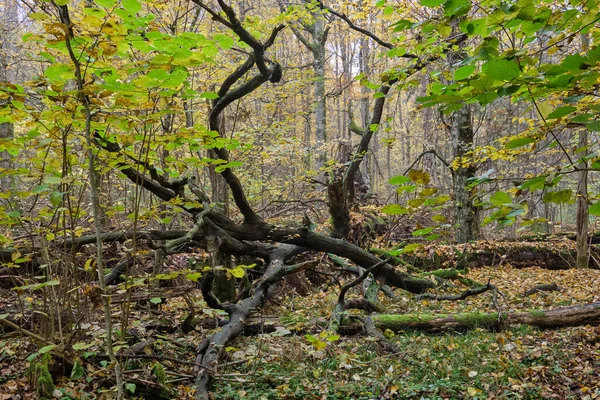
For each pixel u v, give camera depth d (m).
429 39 3.90
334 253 7.66
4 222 3.55
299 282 8.89
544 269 11.23
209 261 7.44
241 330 5.69
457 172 11.75
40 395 3.56
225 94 6.31
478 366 5.17
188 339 5.53
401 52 4.32
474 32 2.01
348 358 4.91
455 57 7.15
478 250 10.97
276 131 9.09
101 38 2.64
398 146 32.06
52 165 3.51
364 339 5.84
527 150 5.29
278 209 13.41
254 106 15.26
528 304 7.79
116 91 2.79
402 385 4.69
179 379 4.38
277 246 8.11
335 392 4.52
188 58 2.59
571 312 6.49
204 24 7.75
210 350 4.79
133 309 5.79
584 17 1.84
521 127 12.46
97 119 3.32
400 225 11.53
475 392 4.57
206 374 4.35
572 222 20.06
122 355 4.09
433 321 6.44
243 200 6.36
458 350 5.62
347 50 26.02
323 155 14.83
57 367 3.90
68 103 2.93
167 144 3.68
